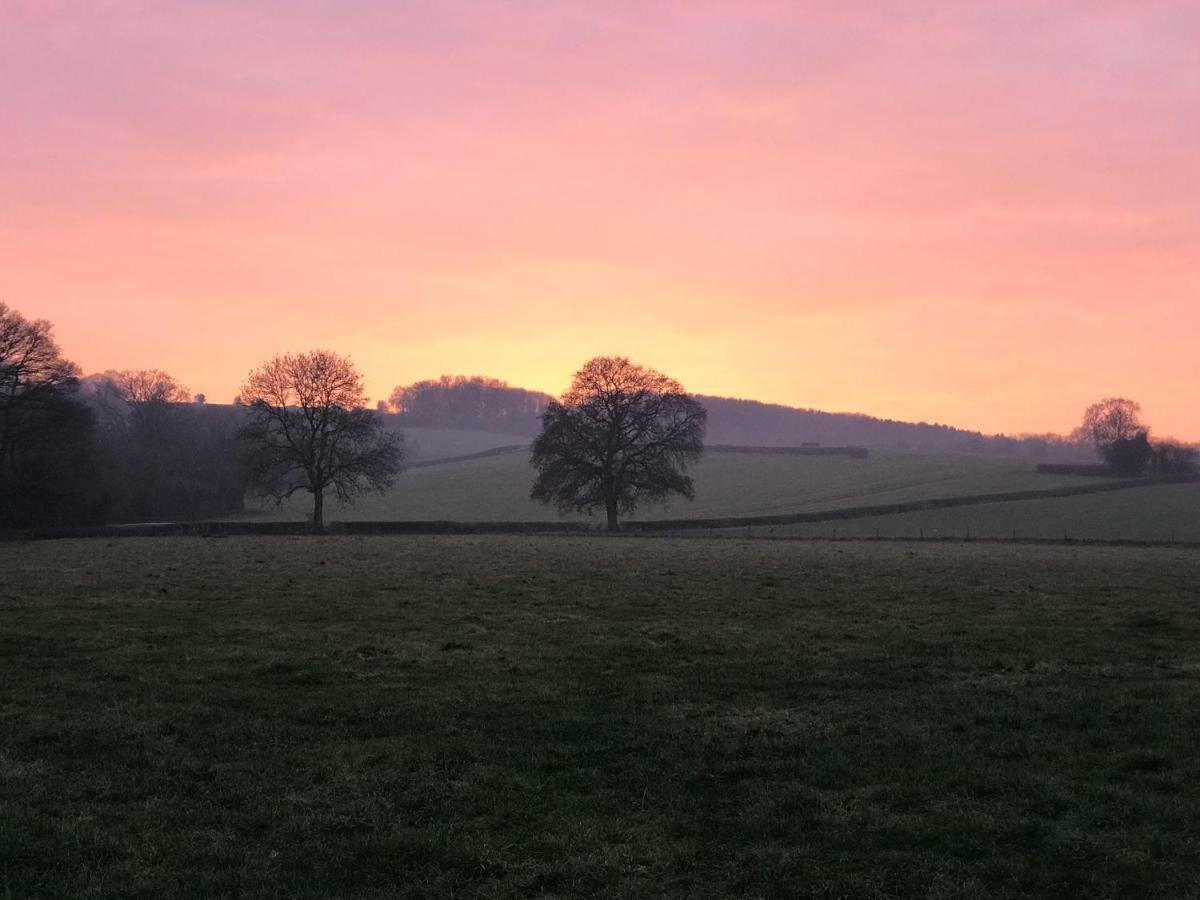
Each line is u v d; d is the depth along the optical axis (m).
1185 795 10.50
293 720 13.55
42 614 22.86
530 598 27.31
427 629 21.47
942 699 14.94
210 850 8.88
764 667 17.47
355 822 9.66
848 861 8.80
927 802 10.38
